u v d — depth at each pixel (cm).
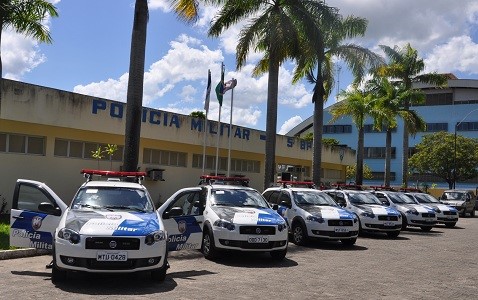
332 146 4019
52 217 926
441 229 2408
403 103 3897
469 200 3791
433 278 1023
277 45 2069
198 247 1061
